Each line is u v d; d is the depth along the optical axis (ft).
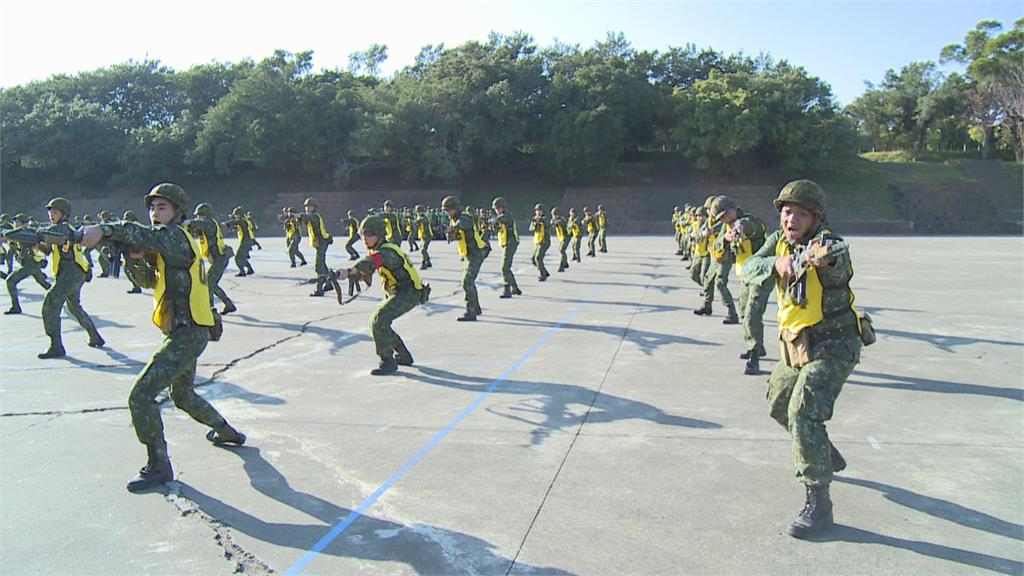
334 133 173.88
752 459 17.33
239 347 32.12
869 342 14.34
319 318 40.55
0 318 43.45
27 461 18.08
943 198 164.96
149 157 182.70
